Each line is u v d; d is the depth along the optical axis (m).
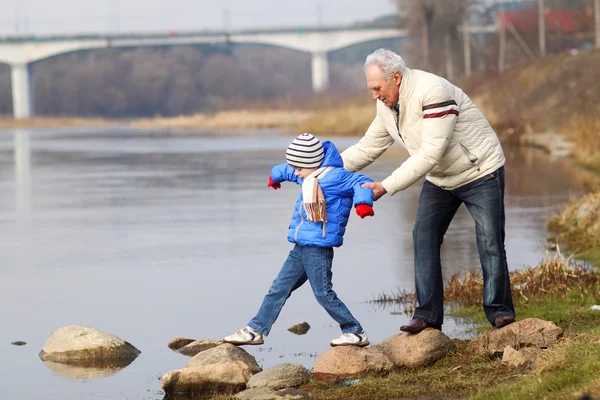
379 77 14.07
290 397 12.98
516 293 19.00
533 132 77.94
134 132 154.88
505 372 13.54
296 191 43.56
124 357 16.17
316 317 18.78
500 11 155.50
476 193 14.61
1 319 18.92
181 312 19.30
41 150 90.25
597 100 82.19
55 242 28.70
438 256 15.09
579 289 18.89
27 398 13.95
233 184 47.59
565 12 154.25
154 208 37.41
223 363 14.17
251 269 23.81
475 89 125.25
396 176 14.08
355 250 26.38
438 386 13.18
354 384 13.54
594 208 28.41
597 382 11.31
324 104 164.50
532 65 114.31
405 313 18.73
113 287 21.86
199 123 182.88
